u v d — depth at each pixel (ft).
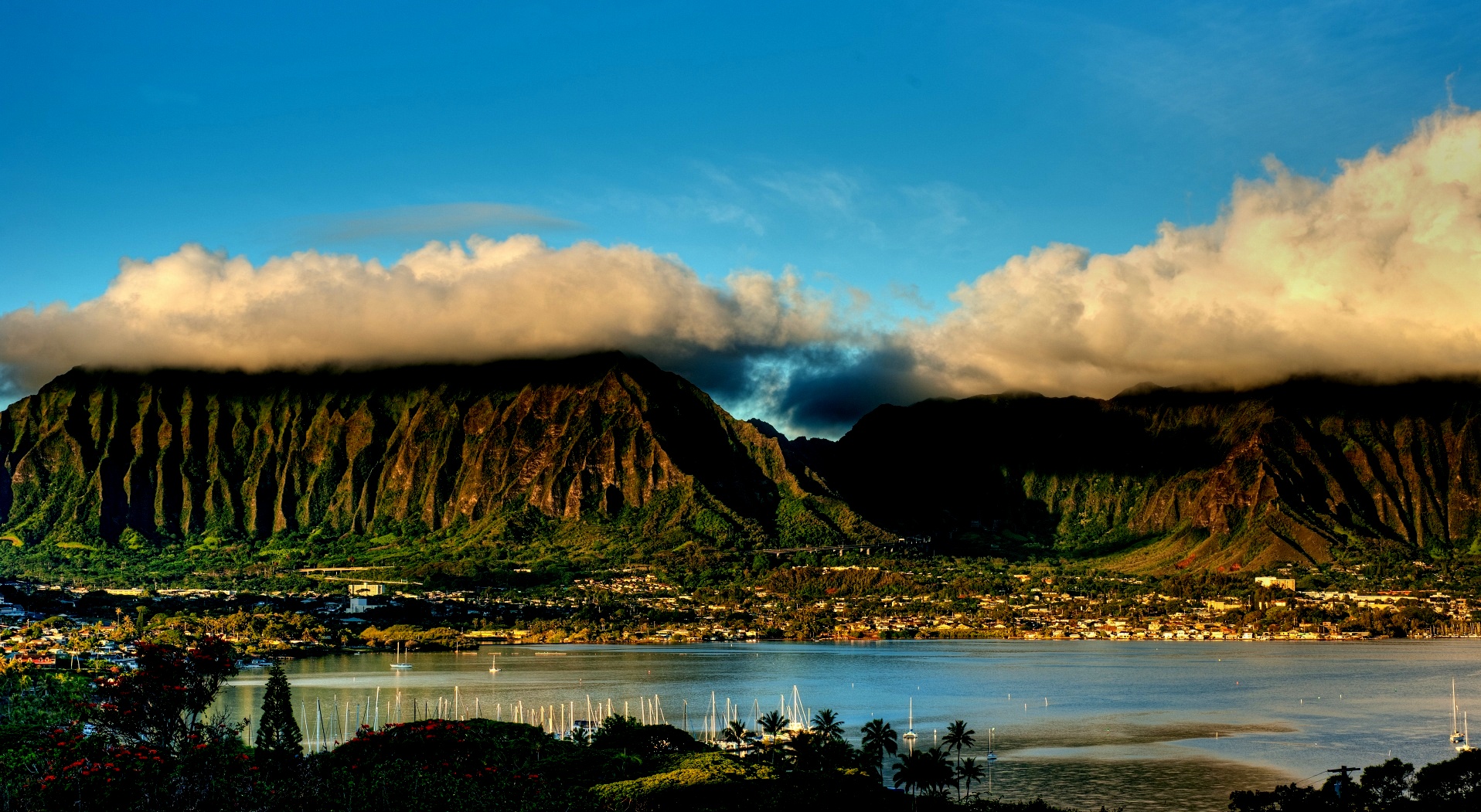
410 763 561.84
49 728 587.68
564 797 554.87
